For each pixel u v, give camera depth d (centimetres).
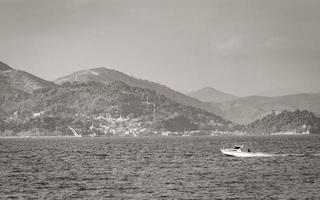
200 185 10312
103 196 9069
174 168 13812
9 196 9094
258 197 8925
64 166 14588
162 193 9350
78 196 9081
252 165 14338
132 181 10969
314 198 8800
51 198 8881
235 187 10025
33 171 13162
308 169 13162
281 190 9631
